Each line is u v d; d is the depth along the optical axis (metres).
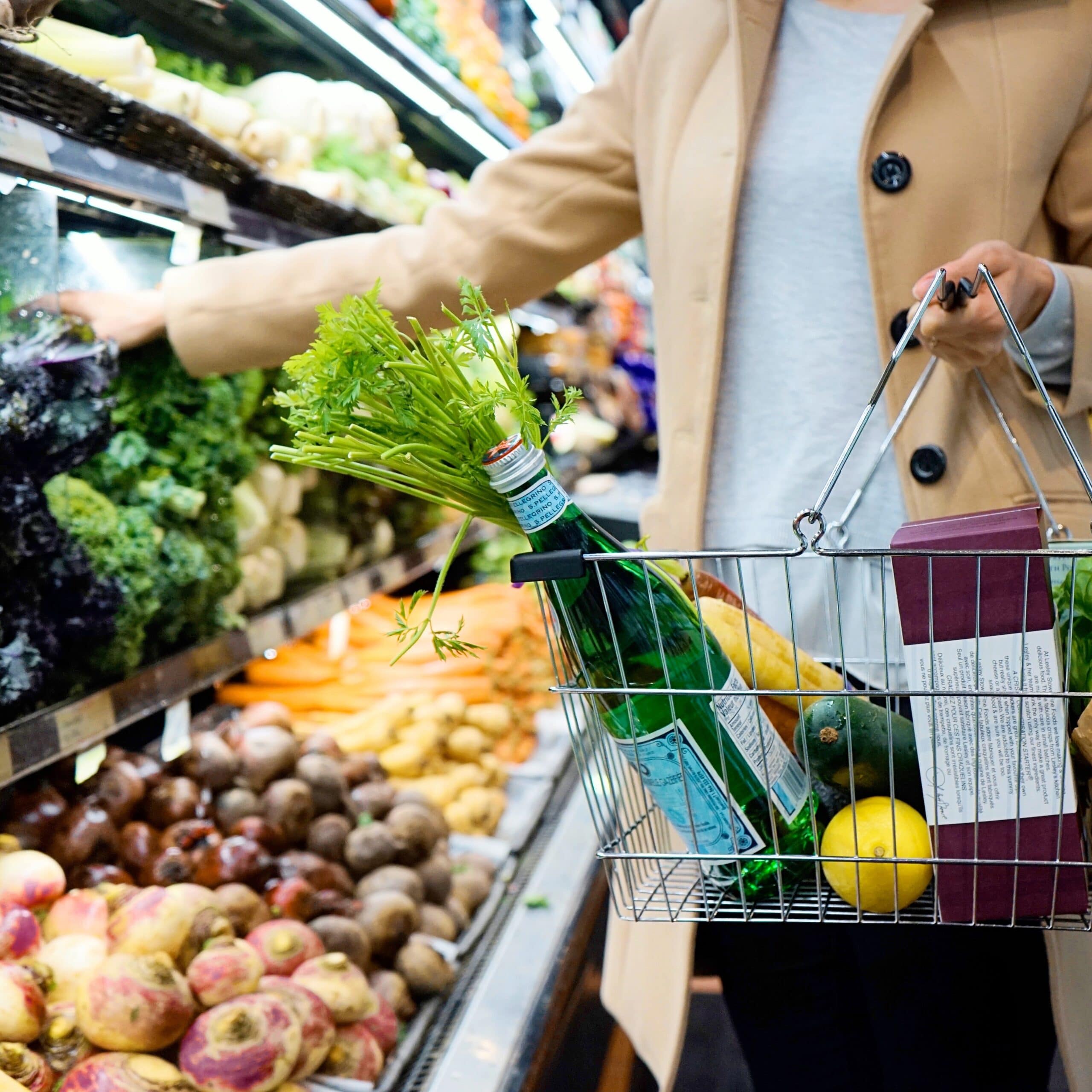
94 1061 1.01
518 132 3.26
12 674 1.07
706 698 0.79
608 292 5.46
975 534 0.71
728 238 1.20
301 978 1.25
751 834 0.78
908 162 1.12
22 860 1.17
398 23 2.61
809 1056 1.23
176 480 1.55
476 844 1.87
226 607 1.69
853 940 1.22
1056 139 1.11
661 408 1.30
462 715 2.16
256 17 2.04
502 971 1.50
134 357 1.48
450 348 0.74
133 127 1.28
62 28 1.44
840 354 1.18
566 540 0.77
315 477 2.07
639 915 0.81
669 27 1.28
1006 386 1.09
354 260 1.36
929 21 1.13
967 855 0.74
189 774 1.52
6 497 1.07
